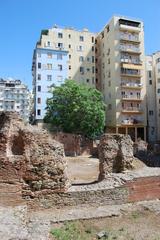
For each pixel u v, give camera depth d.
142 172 14.56
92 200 12.15
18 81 120.75
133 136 66.19
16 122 11.99
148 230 10.10
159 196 14.03
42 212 11.09
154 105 70.75
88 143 47.53
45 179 11.38
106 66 68.88
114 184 12.95
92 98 51.75
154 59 71.81
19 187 10.91
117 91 64.38
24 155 11.19
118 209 12.09
